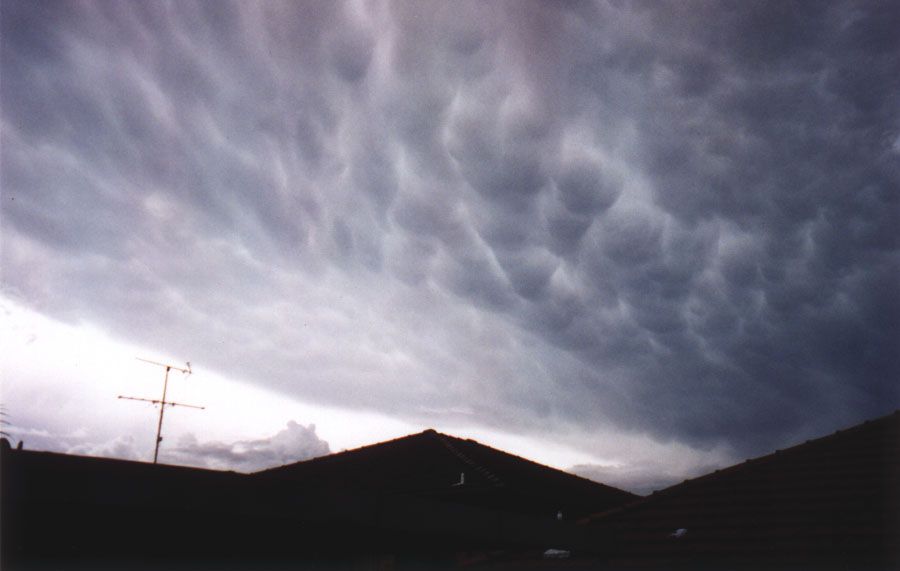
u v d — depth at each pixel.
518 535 5.38
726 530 8.38
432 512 4.47
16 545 2.97
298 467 18.98
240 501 3.33
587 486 20.81
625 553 8.41
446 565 9.29
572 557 8.57
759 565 7.48
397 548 4.84
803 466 9.60
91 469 2.87
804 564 7.26
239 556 3.84
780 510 8.49
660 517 9.16
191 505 3.13
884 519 7.61
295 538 4.18
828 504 8.34
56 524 3.12
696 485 9.90
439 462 17.33
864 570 6.93
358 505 3.94
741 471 10.00
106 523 3.27
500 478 15.63
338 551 4.48
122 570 3.29
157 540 3.46
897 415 10.27
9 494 2.66
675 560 7.96
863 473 8.88
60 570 3.10
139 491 2.98
